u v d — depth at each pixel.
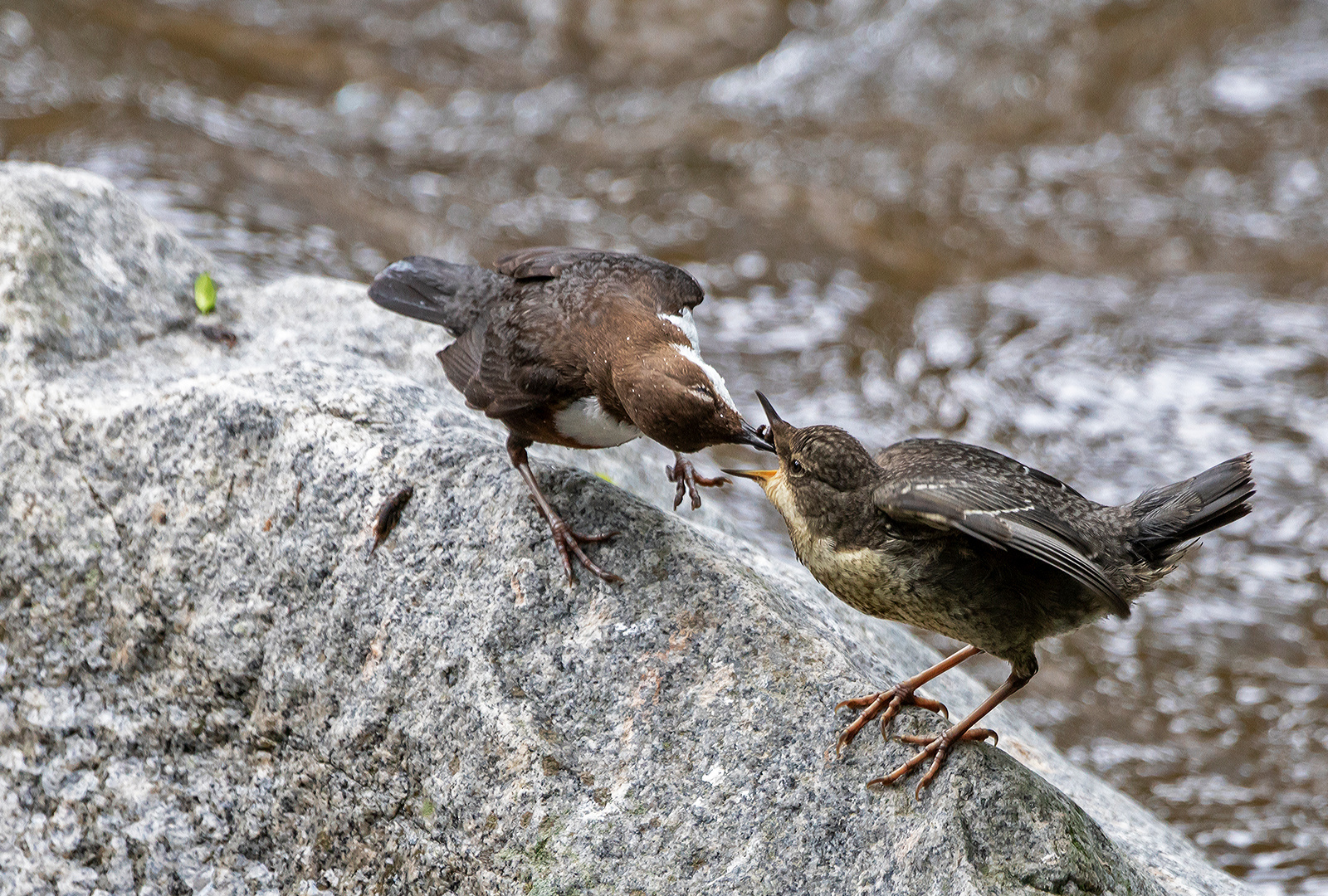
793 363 16.50
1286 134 19.97
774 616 7.18
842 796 6.62
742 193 19.86
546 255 8.26
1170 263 18.39
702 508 10.33
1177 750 12.09
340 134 20.34
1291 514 14.68
